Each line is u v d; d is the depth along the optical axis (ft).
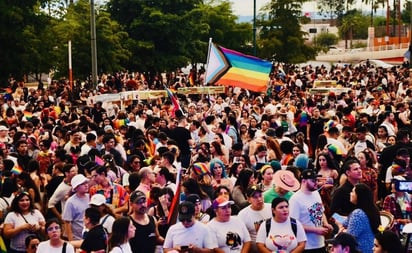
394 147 47.39
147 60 170.40
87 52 145.48
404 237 32.96
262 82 75.36
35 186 43.01
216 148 51.47
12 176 43.45
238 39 219.61
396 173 43.52
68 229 38.81
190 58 178.19
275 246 32.35
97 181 39.55
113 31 154.71
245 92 104.06
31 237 36.52
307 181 35.19
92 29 107.86
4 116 78.89
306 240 33.55
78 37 144.46
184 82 154.71
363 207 32.76
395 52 296.51
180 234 32.24
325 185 41.34
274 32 225.15
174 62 171.83
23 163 50.60
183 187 38.24
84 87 140.67
